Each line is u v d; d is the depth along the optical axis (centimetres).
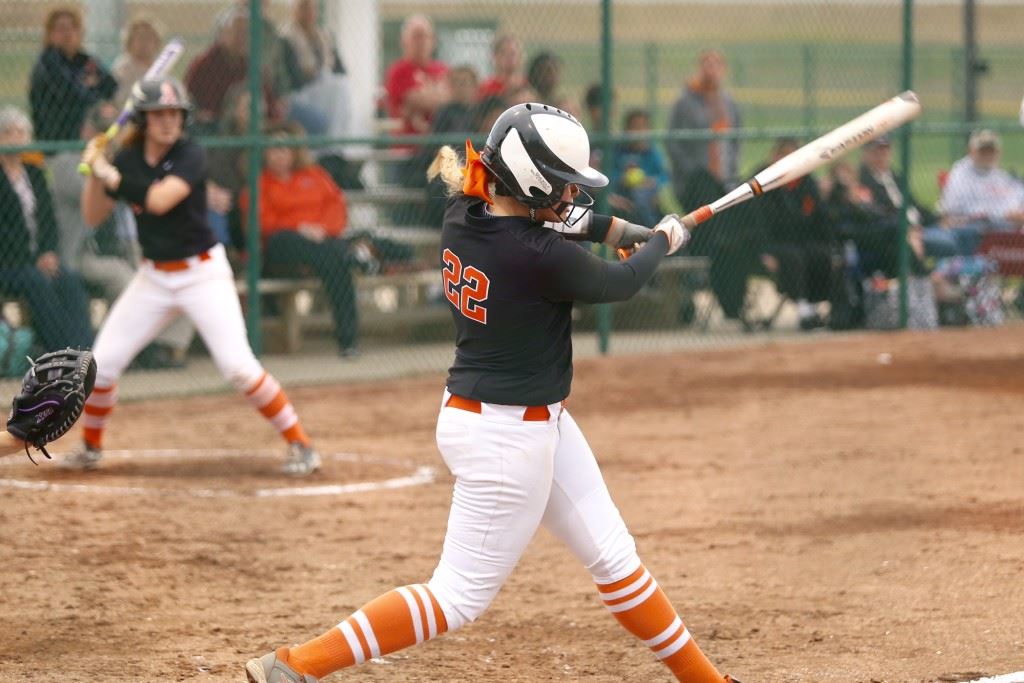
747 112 9156
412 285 5162
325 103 4906
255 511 2802
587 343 5138
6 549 2488
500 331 1538
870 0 9756
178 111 2858
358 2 5566
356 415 3894
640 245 1686
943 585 2277
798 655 1941
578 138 1520
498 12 8375
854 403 4012
